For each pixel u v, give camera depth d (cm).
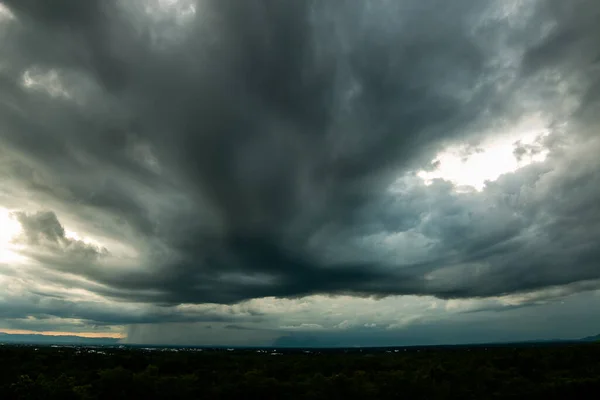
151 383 5406
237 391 5347
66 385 5234
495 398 4991
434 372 5956
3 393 4925
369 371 6938
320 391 5425
